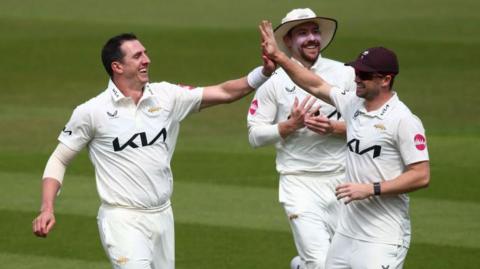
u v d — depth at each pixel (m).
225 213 40.91
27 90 70.69
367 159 24.92
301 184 30.62
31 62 80.31
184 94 26.62
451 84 70.75
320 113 30.61
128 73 25.89
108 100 26.02
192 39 89.88
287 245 36.78
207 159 50.78
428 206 41.50
